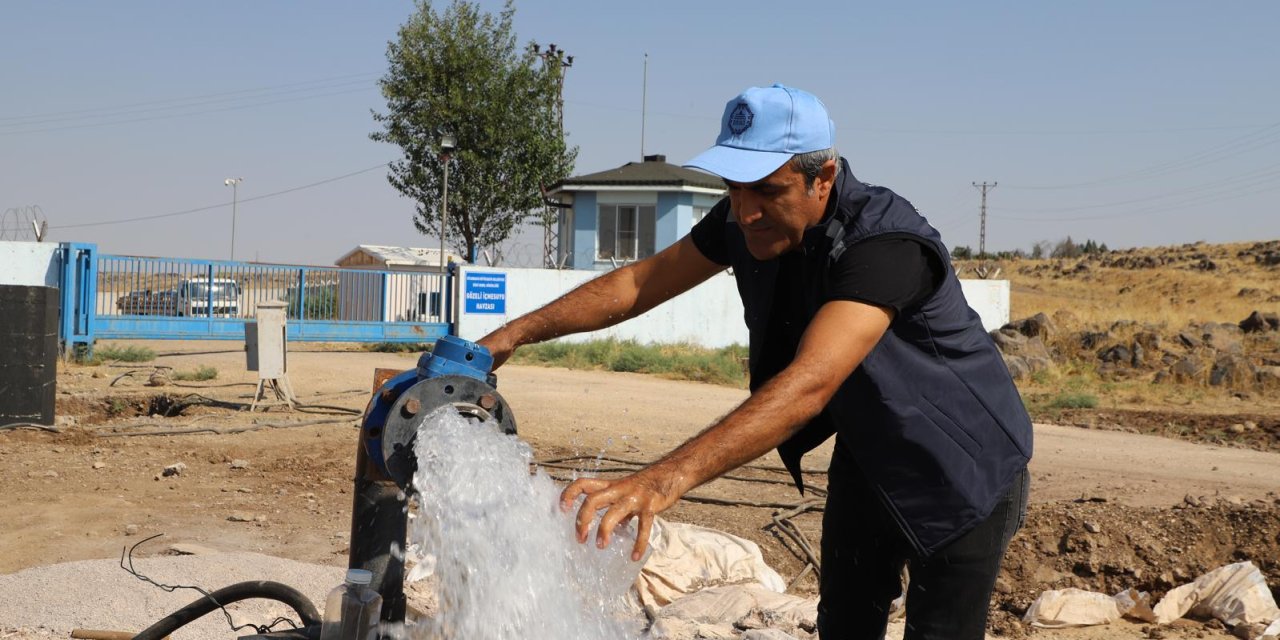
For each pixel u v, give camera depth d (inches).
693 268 124.2
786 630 205.2
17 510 310.3
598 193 1346.0
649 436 501.7
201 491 347.3
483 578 84.6
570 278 1103.6
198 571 208.1
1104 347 1046.4
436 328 1027.3
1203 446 555.8
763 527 317.1
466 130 1624.0
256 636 106.7
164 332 831.7
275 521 309.9
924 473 107.7
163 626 117.2
